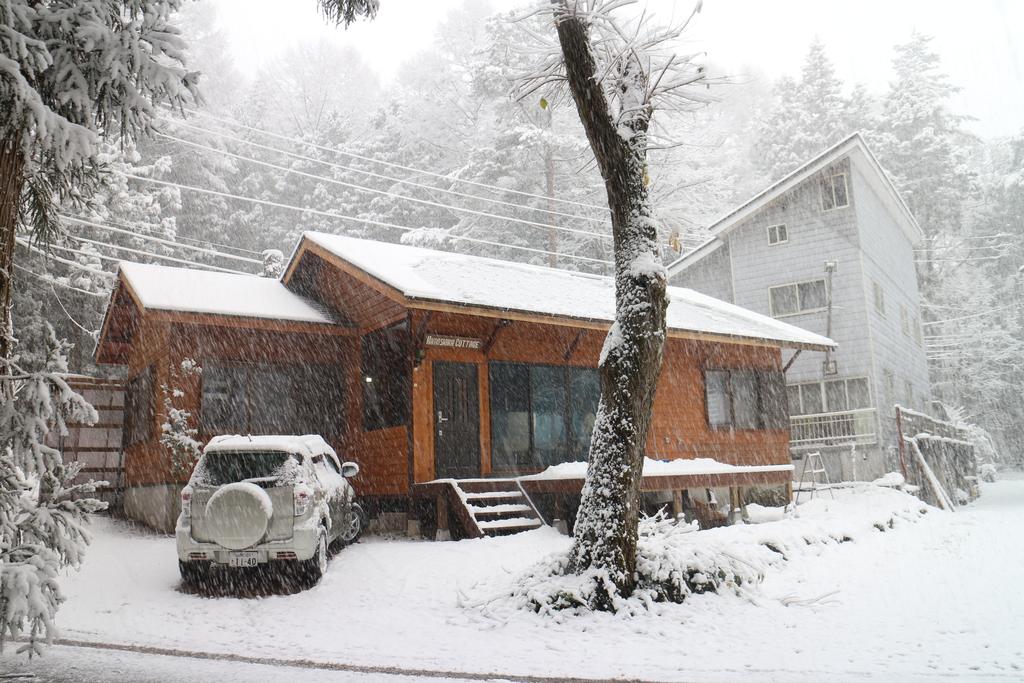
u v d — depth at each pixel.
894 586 9.84
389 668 6.43
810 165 26.91
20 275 21.84
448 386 15.80
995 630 7.27
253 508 9.88
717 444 19.52
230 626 8.38
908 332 31.17
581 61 9.29
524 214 35.91
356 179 43.47
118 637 7.86
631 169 9.38
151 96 6.53
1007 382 49.47
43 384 5.73
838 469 24.73
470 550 11.99
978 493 28.94
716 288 30.11
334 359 17.03
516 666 6.52
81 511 5.91
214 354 15.66
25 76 5.91
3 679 5.96
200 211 39.06
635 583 8.80
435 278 15.90
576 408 17.62
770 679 5.86
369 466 16.36
